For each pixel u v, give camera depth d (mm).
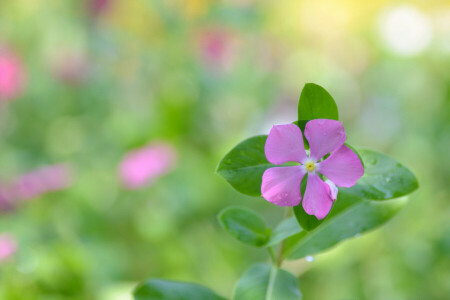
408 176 604
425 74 1232
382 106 1326
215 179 1079
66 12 1600
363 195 606
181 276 980
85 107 1405
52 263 766
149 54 1336
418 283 886
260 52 1403
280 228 626
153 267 1008
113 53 1413
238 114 1271
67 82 1418
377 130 1299
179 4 1316
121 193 1122
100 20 1590
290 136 581
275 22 1597
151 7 1320
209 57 1288
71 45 1545
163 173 1064
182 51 1300
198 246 1026
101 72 1418
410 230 950
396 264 900
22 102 1429
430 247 897
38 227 1030
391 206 643
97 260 939
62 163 1235
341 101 1427
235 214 628
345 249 907
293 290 624
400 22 1359
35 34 1610
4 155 1316
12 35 1613
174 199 1067
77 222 1067
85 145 1280
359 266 915
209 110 1228
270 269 631
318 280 920
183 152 1139
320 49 1607
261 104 1317
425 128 1123
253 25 1360
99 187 1146
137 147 1158
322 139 580
